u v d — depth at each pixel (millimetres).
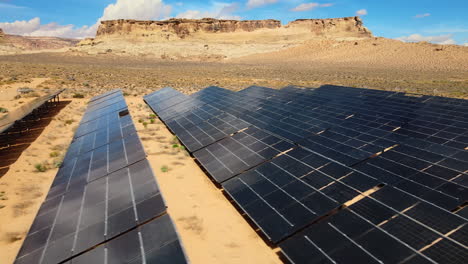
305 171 16219
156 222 10859
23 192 18297
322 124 27234
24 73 83062
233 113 35031
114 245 10320
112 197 13500
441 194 12922
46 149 26844
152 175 14336
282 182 15672
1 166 22453
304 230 11820
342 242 10758
